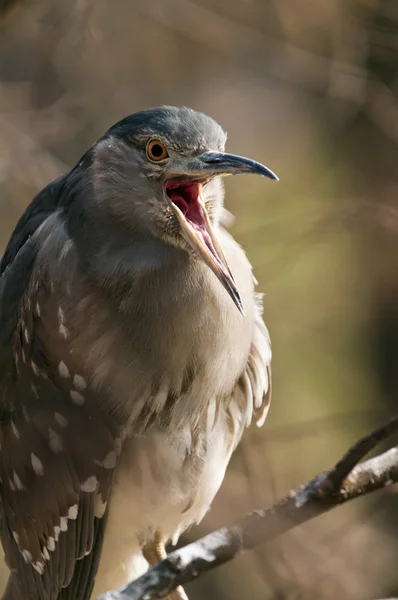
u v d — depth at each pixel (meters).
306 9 13.49
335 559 12.05
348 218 12.35
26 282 8.40
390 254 15.03
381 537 12.81
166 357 8.16
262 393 8.84
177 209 7.99
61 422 8.39
